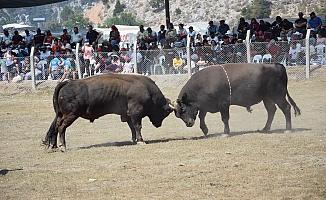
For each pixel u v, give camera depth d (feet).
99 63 137.08
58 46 145.18
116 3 563.48
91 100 71.72
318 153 60.95
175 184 51.03
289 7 452.76
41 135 88.02
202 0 510.58
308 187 48.42
